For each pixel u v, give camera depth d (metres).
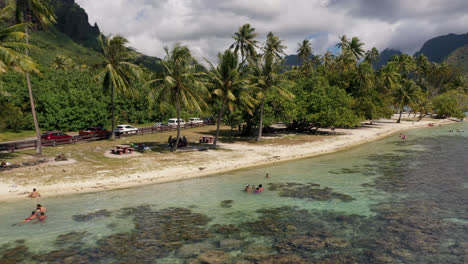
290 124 52.25
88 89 46.53
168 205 15.80
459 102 88.56
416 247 11.19
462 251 10.84
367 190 18.88
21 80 40.84
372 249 11.04
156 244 11.39
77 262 9.95
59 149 28.30
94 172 20.77
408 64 87.62
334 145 37.12
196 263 9.98
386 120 82.56
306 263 10.01
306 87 50.31
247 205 16.02
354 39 66.75
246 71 35.47
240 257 10.41
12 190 16.66
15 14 22.23
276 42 53.78
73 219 13.61
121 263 9.93
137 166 22.98
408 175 22.86
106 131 39.16
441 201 16.66
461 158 29.78
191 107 27.91
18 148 26.77
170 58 26.98
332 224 13.46
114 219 13.77
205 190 18.58
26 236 11.88
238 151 31.17
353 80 59.88
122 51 33.69
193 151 30.17
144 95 54.81
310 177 22.16
